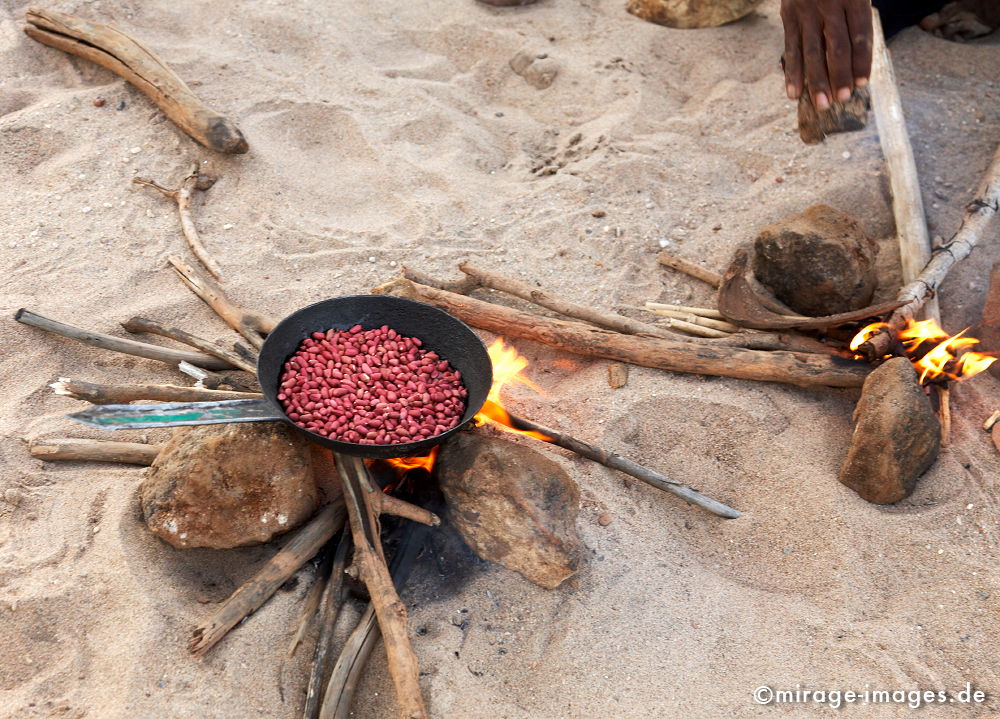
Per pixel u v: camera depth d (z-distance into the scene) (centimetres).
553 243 202
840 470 168
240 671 146
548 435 165
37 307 181
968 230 191
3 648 146
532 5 265
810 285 185
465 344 167
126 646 145
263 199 205
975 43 244
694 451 173
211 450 152
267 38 238
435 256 197
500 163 221
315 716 144
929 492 166
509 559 154
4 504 158
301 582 154
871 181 209
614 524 161
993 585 156
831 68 166
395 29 251
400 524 159
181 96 211
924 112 225
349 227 203
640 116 228
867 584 158
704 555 163
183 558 154
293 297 188
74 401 171
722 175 217
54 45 226
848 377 175
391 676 146
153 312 183
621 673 149
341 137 220
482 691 147
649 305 190
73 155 208
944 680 149
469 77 240
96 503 158
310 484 156
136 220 199
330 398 161
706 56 245
